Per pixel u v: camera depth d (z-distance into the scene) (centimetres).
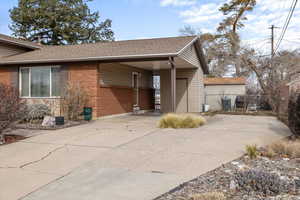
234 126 966
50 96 1220
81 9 2991
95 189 385
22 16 2719
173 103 1070
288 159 517
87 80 1164
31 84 1254
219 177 415
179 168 468
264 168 455
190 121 945
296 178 400
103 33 3300
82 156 564
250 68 2466
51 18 2727
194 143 661
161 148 613
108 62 1153
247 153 549
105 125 991
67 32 2880
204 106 1734
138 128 912
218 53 2769
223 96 2103
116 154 572
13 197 363
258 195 337
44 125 973
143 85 1675
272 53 2277
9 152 610
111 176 438
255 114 1507
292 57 2234
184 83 1620
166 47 1148
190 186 382
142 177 428
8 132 787
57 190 386
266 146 618
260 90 2122
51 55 1267
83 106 1141
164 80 1662
